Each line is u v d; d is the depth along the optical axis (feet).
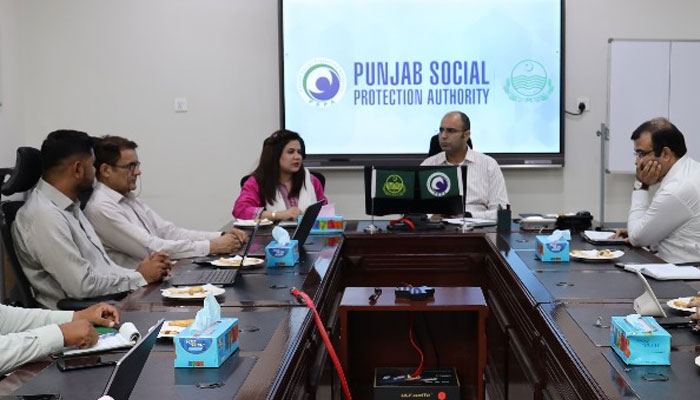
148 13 17.63
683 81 16.97
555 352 5.74
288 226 12.21
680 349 5.22
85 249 8.76
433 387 8.41
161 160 17.99
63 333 5.32
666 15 17.35
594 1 17.35
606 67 17.44
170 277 8.32
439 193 11.78
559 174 17.78
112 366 5.05
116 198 10.18
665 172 9.99
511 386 8.40
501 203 13.89
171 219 18.07
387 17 17.30
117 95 17.81
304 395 5.99
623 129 17.08
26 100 17.79
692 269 8.02
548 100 17.43
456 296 8.79
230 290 7.59
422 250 11.68
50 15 17.60
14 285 8.37
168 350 5.41
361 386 9.40
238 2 17.57
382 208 11.94
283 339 5.68
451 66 17.42
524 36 17.28
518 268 8.58
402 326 9.34
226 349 5.14
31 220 8.29
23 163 8.31
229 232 10.59
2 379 5.07
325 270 8.73
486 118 17.52
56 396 4.43
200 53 17.71
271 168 13.21
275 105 17.81
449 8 17.28
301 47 17.39
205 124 17.89
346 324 8.47
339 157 17.61
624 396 4.35
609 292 7.18
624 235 10.55
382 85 17.47
